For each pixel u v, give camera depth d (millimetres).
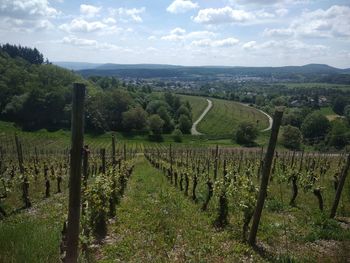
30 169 29016
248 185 15320
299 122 124500
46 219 14578
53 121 112438
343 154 48000
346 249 10430
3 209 17047
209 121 128500
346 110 138250
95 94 115562
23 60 169125
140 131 112938
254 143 98938
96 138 104438
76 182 6422
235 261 10172
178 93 197625
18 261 7652
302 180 21672
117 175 18375
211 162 42000
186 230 13164
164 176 32719
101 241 11906
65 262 6645
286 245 11602
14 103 111312
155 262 9969
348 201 18297
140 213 15844
